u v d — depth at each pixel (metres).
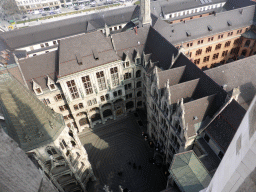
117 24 107.25
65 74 55.69
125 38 66.81
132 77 67.94
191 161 37.50
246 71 54.22
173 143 49.56
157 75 49.16
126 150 64.31
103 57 58.41
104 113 72.38
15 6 181.50
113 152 64.06
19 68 56.69
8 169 11.96
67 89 58.31
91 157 63.22
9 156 11.80
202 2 116.94
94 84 60.75
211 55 89.06
